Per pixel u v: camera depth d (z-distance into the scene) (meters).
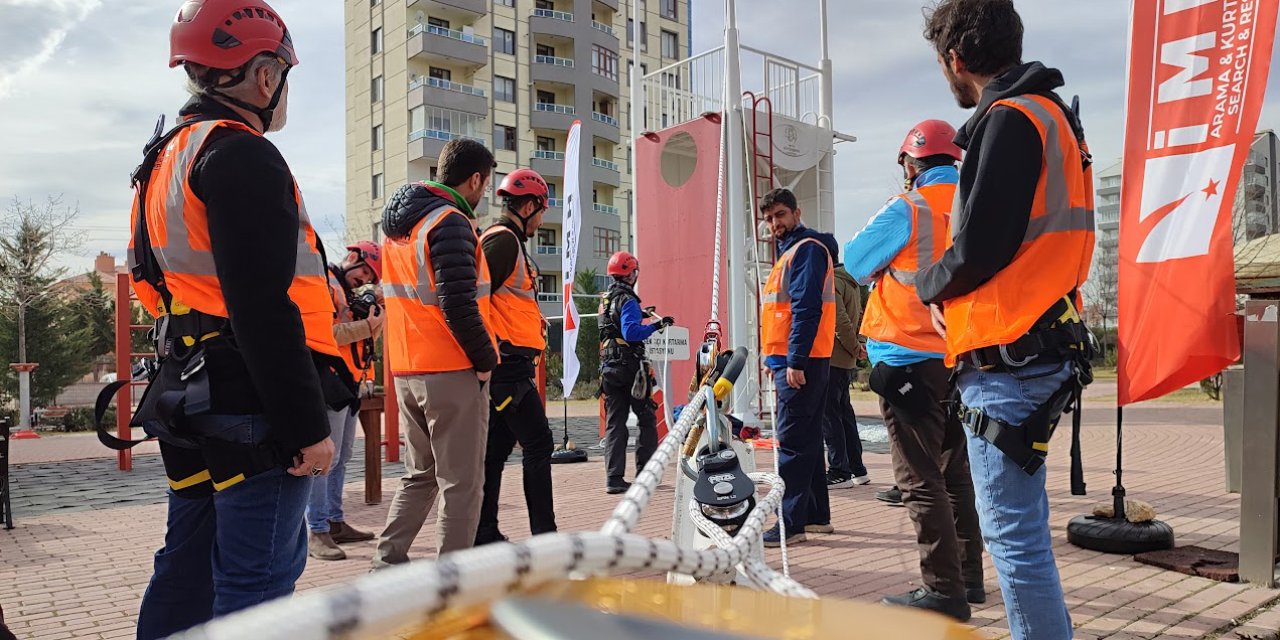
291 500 2.15
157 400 2.10
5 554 5.72
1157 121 4.66
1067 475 8.30
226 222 1.99
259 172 2.04
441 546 3.83
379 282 6.59
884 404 3.95
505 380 4.71
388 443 10.48
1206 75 4.50
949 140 3.99
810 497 5.85
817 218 12.70
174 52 2.21
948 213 3.84
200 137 2.09
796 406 5.47
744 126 9.84
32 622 4.24
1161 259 4.65
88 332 32.06
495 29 51.09
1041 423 2.45
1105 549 5.17
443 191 4.05
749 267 11.50
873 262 3.89
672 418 8.23
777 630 0.62
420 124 47.81
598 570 0.76
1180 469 8.66
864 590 4.51
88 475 9.88
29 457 11.91
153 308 2.31
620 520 1.26
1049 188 2.45
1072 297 2.54
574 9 53.16
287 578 2.19
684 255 11.68
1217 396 19.42
